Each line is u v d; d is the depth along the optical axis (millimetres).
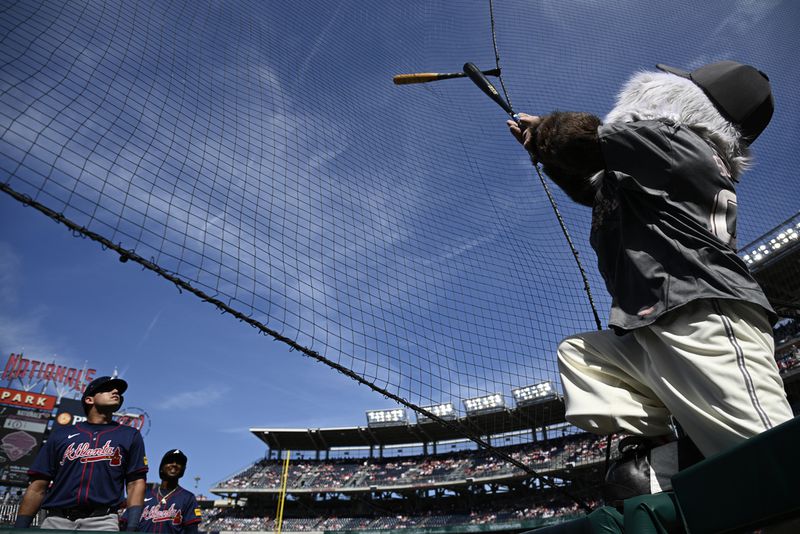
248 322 2598
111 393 4379
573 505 32844
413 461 44906
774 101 1730
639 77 1826
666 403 1484
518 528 29922
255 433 46781
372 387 2834
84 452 4102
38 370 38469
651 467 1517
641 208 1613
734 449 1062
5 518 22344
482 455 41656
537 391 31250
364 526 41750
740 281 1417
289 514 45125
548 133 1868
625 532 1254
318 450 48906
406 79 3443
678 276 1464
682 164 1535
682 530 1236
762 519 996
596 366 1689
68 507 3957
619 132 1616
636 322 1501
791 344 22500
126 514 4176
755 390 1291
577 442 34406
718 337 1362
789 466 938
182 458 6719
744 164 1758
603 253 1767
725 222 1540
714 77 1703
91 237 2326
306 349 2715
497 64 3527
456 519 38625
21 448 34469
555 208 2793
